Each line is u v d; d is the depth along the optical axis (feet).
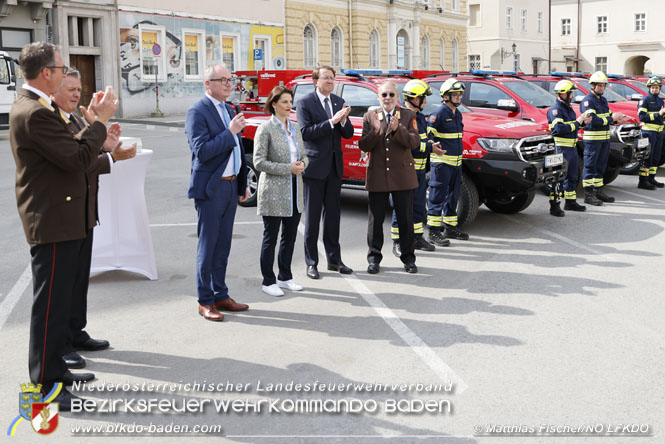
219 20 101.40
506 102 34.83
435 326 17.44
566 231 28.35
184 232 28.43
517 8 172.76
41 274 13.39
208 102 18.07
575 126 32.09
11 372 14.92
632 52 194.70
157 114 91.86
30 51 12.75
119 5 88.84
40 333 13.43
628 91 51.03
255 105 38.75
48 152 12.68
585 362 15.07
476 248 25.71
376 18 126.21
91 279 21.86
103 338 16.85
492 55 168.25
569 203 32.78
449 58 149.38
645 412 12.80
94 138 13.16
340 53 122.31
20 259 24.38
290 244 20.77
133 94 91.56
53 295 13.44
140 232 21.81
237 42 104.78
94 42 88.84
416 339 16.57
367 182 22.41
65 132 12.85
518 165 27.35
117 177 21.42
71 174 13.32
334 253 22.61
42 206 13.15
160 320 18.12
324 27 118.11
